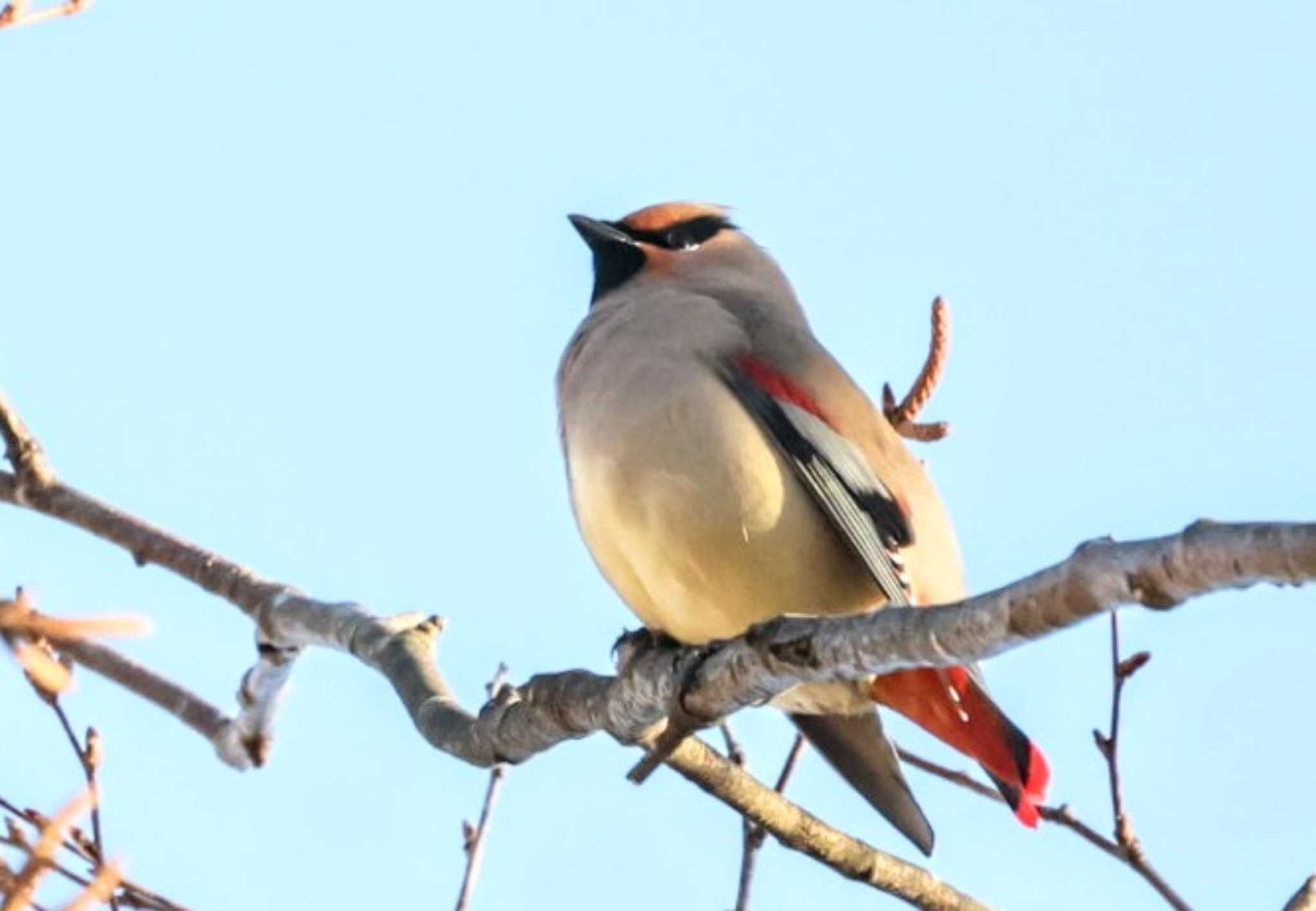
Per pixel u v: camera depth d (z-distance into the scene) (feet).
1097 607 25.76
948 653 28.07
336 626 36.70
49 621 28.89
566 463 37.47
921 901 36.17
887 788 36.55
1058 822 34.73
